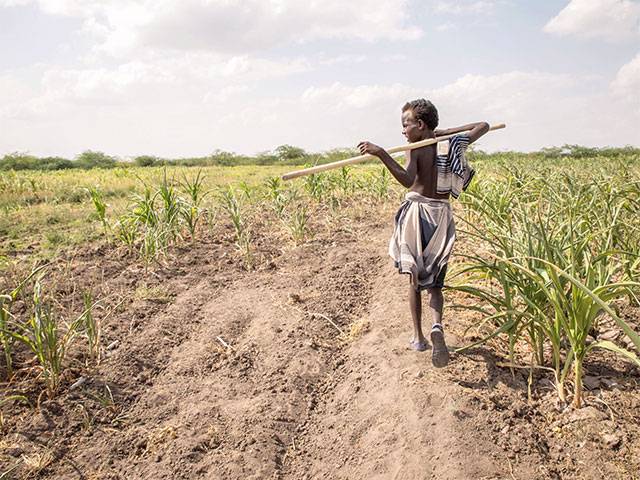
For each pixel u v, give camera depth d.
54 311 5.03
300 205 9.54
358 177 11.27
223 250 6.86
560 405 3.39
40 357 3.94
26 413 3.76
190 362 4.42
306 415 3.85
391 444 3.28
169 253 6.67
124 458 3.50
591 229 4.66
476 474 2.91
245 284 5.79
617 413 3.29
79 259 6.40
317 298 5.30
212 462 3.41
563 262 3.67
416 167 3.67
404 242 3.74
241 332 4.86
